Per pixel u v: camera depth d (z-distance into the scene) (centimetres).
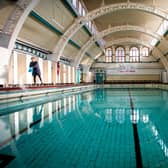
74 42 1955
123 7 1581
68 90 1855
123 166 300
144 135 470
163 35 2042
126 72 3262
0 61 894
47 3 1133
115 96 1619
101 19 2036
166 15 1545
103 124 595
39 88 1253
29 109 912
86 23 1736
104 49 3161
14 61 1177
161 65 3188
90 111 851
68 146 392
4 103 884
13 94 961
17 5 921
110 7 1595
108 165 303
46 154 349
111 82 3266
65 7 1354
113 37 2794
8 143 414
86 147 386
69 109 913
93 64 3319
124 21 2131
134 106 1003
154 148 377
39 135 476
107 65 3294
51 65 1677
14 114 780
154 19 2002
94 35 2211
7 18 974
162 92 2044
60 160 323
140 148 378
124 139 438
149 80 3225
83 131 513
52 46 1669
